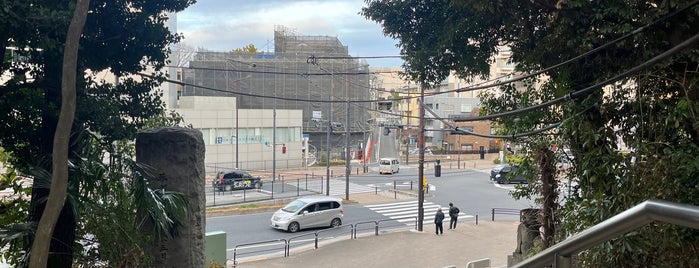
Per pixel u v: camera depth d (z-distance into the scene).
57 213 4.23
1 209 7.08
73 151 6.05
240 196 30.86
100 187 5.87
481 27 9.36
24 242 5.31
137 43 6.64
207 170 40.81
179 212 6.54
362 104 56.88
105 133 6.49
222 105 43.34
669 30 7.30
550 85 9.88
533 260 2.45
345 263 16.11
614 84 8.00
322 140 57.41
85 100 6.10
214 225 23.03
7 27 5.01
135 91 7.05
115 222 6.10
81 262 6.42
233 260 15.80
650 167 6.84
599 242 2.19
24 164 6.18
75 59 4.24
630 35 6.79
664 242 6.09
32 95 5.86
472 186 37.66
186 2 6.94
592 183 7.86
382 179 41.75
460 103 70.19
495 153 68.50
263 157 44.84
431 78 10.41
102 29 6.42
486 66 10.25
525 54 9.62
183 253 7.30
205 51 50.47
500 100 11.40
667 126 7.04
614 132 7.93
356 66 49.19
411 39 10.59
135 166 6.23
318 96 53.19
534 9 8.47
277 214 22.45
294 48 54.03
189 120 40.12
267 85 51.12
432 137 74.06
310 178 41.25
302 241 20.02
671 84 7.65
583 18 7.66
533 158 10.50
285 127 46.56
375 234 20.92
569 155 9.92
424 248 18.50
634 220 2.02
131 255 6.43
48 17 5.01
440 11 10.23
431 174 45.16
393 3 10.44
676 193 6.63
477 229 22.48
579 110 8.20
